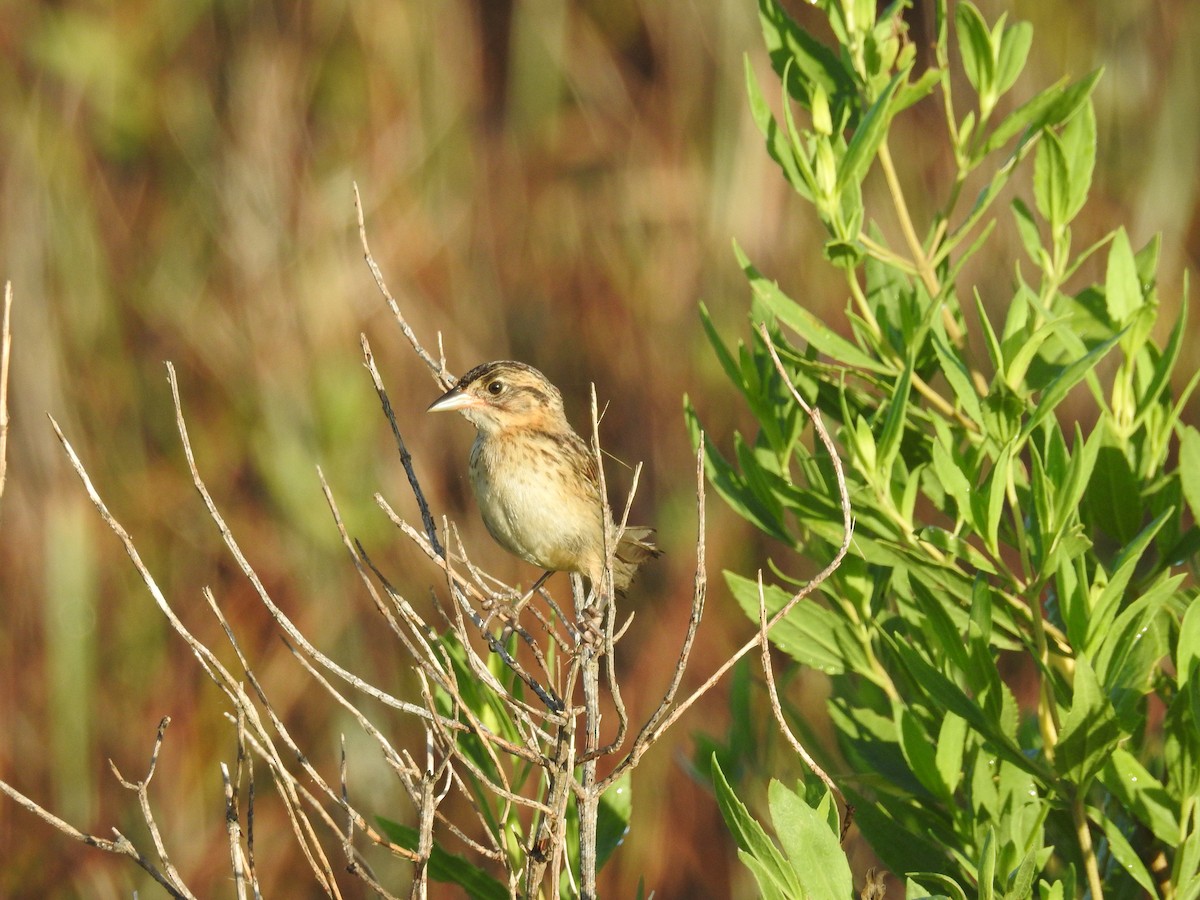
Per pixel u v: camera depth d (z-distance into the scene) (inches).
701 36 605.3
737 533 515.2
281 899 473.7
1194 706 184.1
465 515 542.6
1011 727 196.1
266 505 542.0
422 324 572.4
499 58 629.6
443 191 596.4
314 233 578.9
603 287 575.8
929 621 201.6
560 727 197.9
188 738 500.1
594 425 191.0
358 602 523.5
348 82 605.3
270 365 554.3
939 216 229.5
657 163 594.6
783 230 569.3
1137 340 217.2
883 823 216.8
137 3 632.4
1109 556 232.8
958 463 204.5
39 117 591.2
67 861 478.0
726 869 471.5
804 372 229.9
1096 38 551.8
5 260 561.6
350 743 501.7
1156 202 539.2
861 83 231.3
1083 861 208.8
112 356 566.6
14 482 534.3
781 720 184.9
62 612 512.7
